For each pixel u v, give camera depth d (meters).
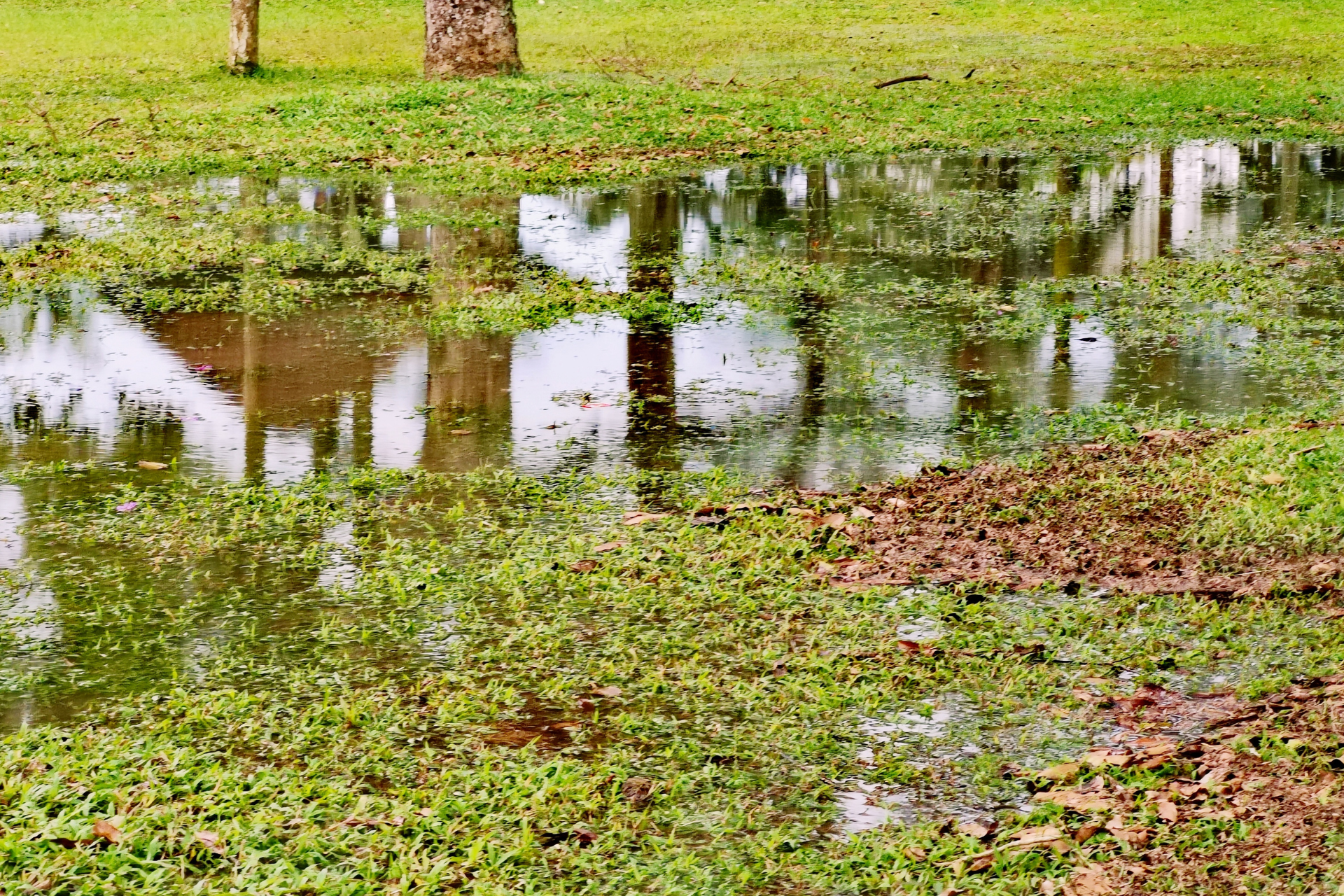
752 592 6.34
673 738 5.19
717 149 18.92
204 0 35.16
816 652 5.80
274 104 21.45
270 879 4.20
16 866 4.22
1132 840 4.44
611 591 6.32
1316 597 6.17
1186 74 25.23
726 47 28.92
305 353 10.09
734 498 7.41
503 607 6.20
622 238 13.90
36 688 5.51
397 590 6.32
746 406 8.91
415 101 21.22
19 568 6.60
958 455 8.03
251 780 4.76
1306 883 4.18
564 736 5.20
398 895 4.19
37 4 34.47
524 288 11.89
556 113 20.56
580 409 8.88
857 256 13.04
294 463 7.96
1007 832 4.55
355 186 16.81
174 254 13.11
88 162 18.09
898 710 5.38
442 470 7.87
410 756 5.04
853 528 7.00
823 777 4.95
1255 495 7.20
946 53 27.97
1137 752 4.98
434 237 13.98
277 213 15.15
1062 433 8.36
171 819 4.48
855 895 4.31
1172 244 13.41
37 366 9.80
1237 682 5.54
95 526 7.09
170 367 9.79
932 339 10.36
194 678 5.59
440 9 23.12
